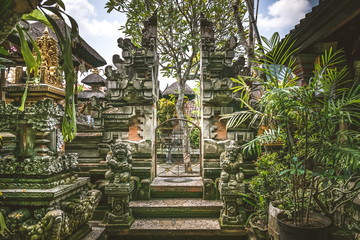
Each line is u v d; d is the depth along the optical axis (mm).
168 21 6004
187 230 3525
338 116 2420
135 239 3641
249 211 3896
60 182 2980
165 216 3924
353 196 2547
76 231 3051
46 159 2803
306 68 4902
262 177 3234
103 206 4023
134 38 6180
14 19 1057
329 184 2707
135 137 4484
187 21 6172
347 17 3357
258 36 4613
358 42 4039
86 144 4500
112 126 4500
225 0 6316
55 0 1237
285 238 2324
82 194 3250
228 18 6473
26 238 2494
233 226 3516
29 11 1080
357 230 2449
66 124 1341
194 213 3914
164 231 3531
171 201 4086
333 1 3270
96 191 3377
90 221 3842
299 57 4844
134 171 4297
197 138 8531
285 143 2646
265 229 2953
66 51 1216
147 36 4707
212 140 4352
